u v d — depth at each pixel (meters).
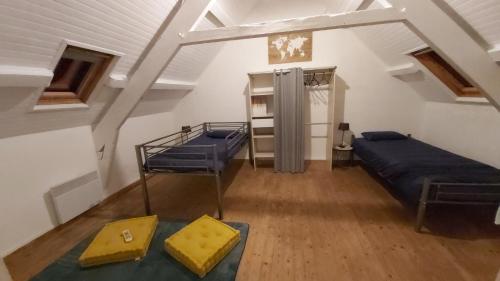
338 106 3.89
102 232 2.05
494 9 1.63
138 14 2.03
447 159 2.65
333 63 3.74
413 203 2.18
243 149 4.40
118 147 3.19
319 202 2.77
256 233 2.21
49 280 1.71
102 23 1.83
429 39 1.80
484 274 1.64
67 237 2.26
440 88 3.09
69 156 2.47
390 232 2.15
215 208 2.73
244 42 3.92
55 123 2.26
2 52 1.46
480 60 1.79
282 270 1.75
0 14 1.29
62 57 1.91
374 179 3.41
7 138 1.94
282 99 3.56
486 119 2.65
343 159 4.12
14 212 2.01
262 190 3.17
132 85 2.48
